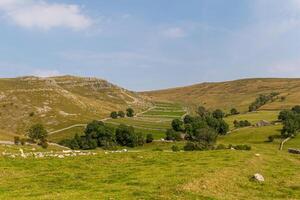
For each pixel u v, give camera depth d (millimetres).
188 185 43062
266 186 48500
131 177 48906
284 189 47688
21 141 159875
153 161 63219
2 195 39562
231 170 53531
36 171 54625
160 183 44406
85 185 44875
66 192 40750
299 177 56156
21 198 37469
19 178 49531
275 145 184000
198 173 49719
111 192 40375
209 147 127875
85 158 65812
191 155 70000
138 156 68625
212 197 39531
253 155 71312
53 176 50719
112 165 59656
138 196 38375
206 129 176125
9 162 59906
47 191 41531
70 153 75500
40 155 69562
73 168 57188
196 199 38094
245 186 47406
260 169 59094
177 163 60750
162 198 37844
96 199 36719
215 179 47156
